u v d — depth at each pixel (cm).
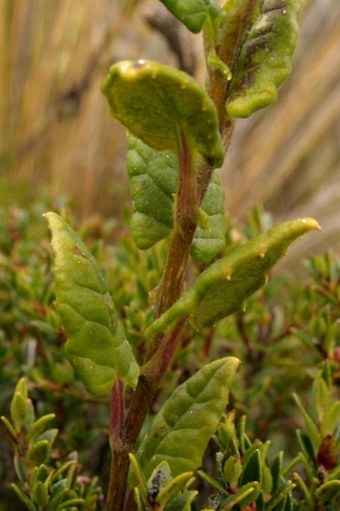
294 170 76
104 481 31
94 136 68
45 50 68
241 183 72
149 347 19
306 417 23
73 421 30
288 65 18
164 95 16
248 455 21
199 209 18
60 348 31
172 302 18
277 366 33
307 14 74
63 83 68
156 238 19
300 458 22
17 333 35
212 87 18
